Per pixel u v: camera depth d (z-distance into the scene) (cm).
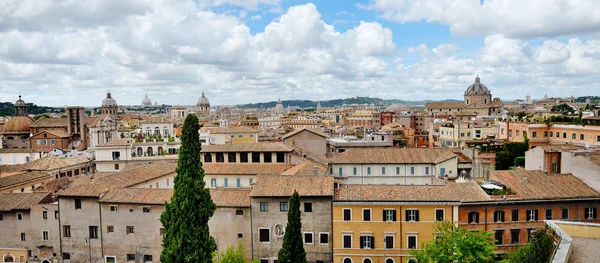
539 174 6950
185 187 4819
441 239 5216
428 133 18350
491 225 6206
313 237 6347
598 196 6272
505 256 5884
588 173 6600
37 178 9012
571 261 2917
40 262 6838
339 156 9350
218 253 6431
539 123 12588
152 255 6512
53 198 7294
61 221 6788
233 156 9169
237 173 8688
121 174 7938
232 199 6519
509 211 6250
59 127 15888
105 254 6650
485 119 19475
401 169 8906
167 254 4719
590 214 6344
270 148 9106
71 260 6781
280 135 18575
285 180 6638
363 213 6284
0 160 12331
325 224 6328
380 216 6256
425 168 8862
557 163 7706
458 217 6172
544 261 3225
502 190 6412
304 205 6356
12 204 6944
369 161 8969
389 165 8944
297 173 7612
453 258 4909
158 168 8956
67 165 10481
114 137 15025
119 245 6612
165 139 11325
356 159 9081
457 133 14338
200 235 4844
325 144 12250
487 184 6638
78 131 15650
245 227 6406
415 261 6050
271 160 9056
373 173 8981
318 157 10650
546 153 7688
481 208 6197
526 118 13612
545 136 12375
